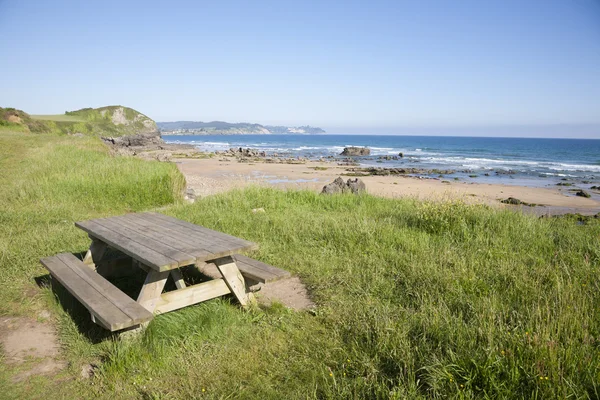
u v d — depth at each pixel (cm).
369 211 920
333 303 431
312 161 4612
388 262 547
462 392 261
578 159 5534
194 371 318
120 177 1120
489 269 502
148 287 370
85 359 342
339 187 1305
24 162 1443
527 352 289
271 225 756
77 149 1870
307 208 968
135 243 411
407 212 855
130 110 12350
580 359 281
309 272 523
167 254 369
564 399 245
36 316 420
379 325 356
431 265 507
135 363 324
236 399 283
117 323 314
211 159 4597
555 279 446
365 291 454
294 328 380
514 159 5431
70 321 395
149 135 7938
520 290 426
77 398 294
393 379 293
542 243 629
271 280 398
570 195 2116
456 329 337
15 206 882
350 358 321
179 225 503
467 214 761
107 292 380
